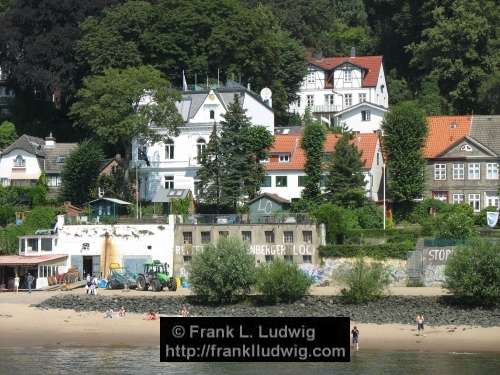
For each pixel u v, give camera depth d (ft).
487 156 601.62
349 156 572.10
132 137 601.21
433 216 563.48
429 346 412.16
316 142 589.32
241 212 575.79
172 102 598.75
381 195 605.73
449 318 447.01
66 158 634.43
